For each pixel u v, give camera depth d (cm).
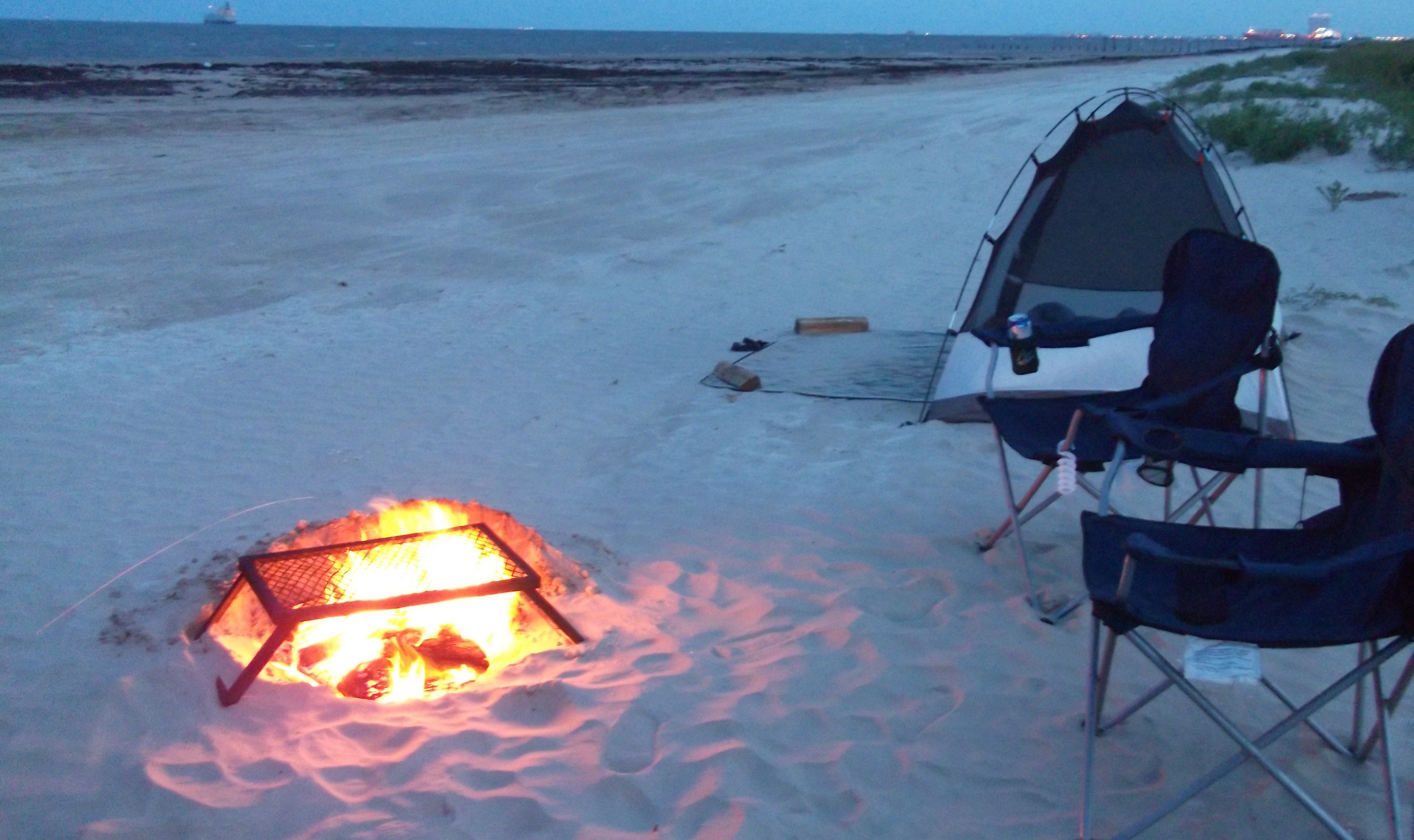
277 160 1764
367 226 1251
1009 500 379
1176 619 241
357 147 1953
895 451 534
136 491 511
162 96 2942
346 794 263
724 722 293
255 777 270
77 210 1326
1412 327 276
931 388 615
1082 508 455
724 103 3041
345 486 515
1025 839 251
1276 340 364
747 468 520
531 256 1100
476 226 1255
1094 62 7050
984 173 1619
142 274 1012
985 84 4084
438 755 277
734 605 376
